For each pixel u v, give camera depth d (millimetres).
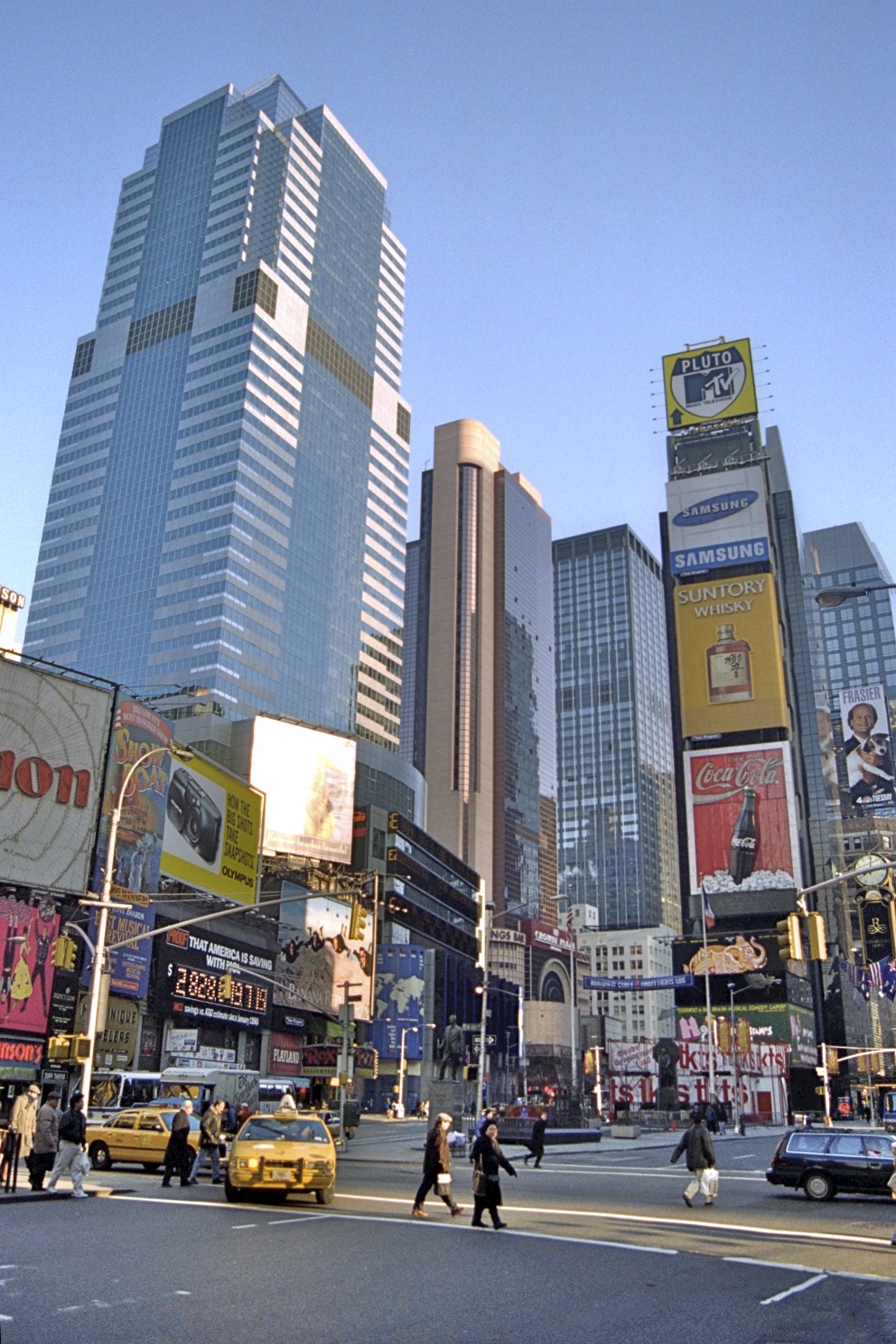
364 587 192125
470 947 146625
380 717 190125
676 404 169000
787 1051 116312
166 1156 25203
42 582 180750
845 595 27500
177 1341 9781
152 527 169875
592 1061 89188
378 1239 16984
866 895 177250
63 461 189500
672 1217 21969
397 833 123812
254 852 88188
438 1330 10602
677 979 93625
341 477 191125
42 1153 22156
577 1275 14227
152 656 159250
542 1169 36781
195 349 180250
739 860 142375
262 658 161625
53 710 43125
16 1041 50938
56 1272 13086
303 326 188625
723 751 147625
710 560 156875
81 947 59656
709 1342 10492
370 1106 105438
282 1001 89875
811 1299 13078
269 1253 15094
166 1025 71938
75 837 42688
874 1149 26734
